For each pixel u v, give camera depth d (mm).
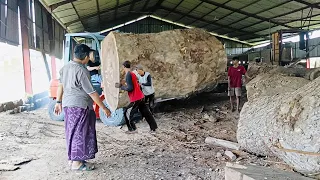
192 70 7555
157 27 26719
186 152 4875
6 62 12211
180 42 7508
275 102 3857
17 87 12266
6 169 3832
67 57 7598
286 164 3779
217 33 26219
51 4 11773
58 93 4160
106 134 6309
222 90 12352
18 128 6480
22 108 9461
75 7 13828
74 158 3793
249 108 4312
